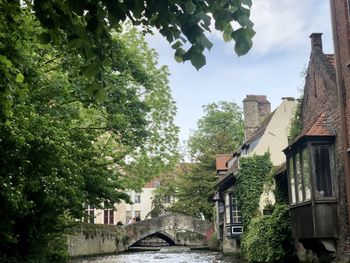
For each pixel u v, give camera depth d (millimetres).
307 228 14008
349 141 12672
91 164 15727
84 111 16641
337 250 13445
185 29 3834
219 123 50000
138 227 42781
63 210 12945
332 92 14203
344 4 13148
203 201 42656
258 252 18344
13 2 4914
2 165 9766
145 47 21109
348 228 12844
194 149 48469
